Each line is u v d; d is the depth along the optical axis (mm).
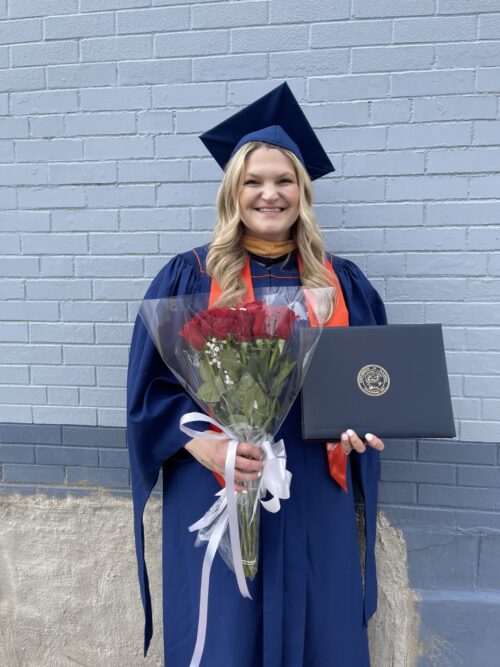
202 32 1866
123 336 2043
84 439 2094
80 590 2146
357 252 1914
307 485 1520
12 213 2027
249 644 1483
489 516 1938
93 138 1959
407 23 1788
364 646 1639
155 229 1979
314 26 1824
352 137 1860
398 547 1988
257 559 1436
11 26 1944
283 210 1522
